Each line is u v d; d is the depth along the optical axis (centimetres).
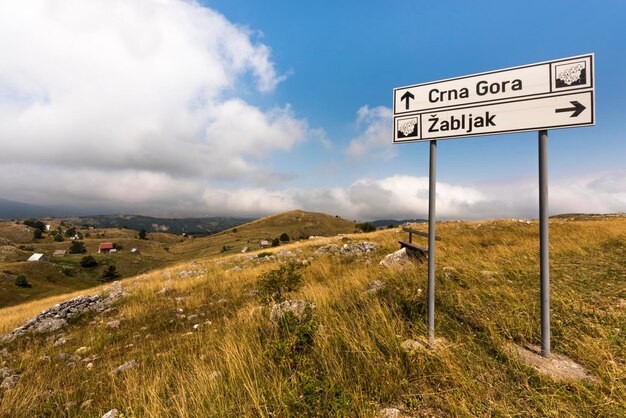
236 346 445
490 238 1588
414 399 280
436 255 1077
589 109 328
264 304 707
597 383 282
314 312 514
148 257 14175
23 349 808
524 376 299
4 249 12062
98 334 852
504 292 524
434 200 404
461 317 448
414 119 431
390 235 2328
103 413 393
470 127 391
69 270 10506
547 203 348
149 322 926
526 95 361
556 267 707
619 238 1088
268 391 315
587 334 373
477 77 389
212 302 1070
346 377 327
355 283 748
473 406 264
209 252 14075
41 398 470
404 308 506
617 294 487
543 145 354
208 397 326
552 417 245
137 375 473
